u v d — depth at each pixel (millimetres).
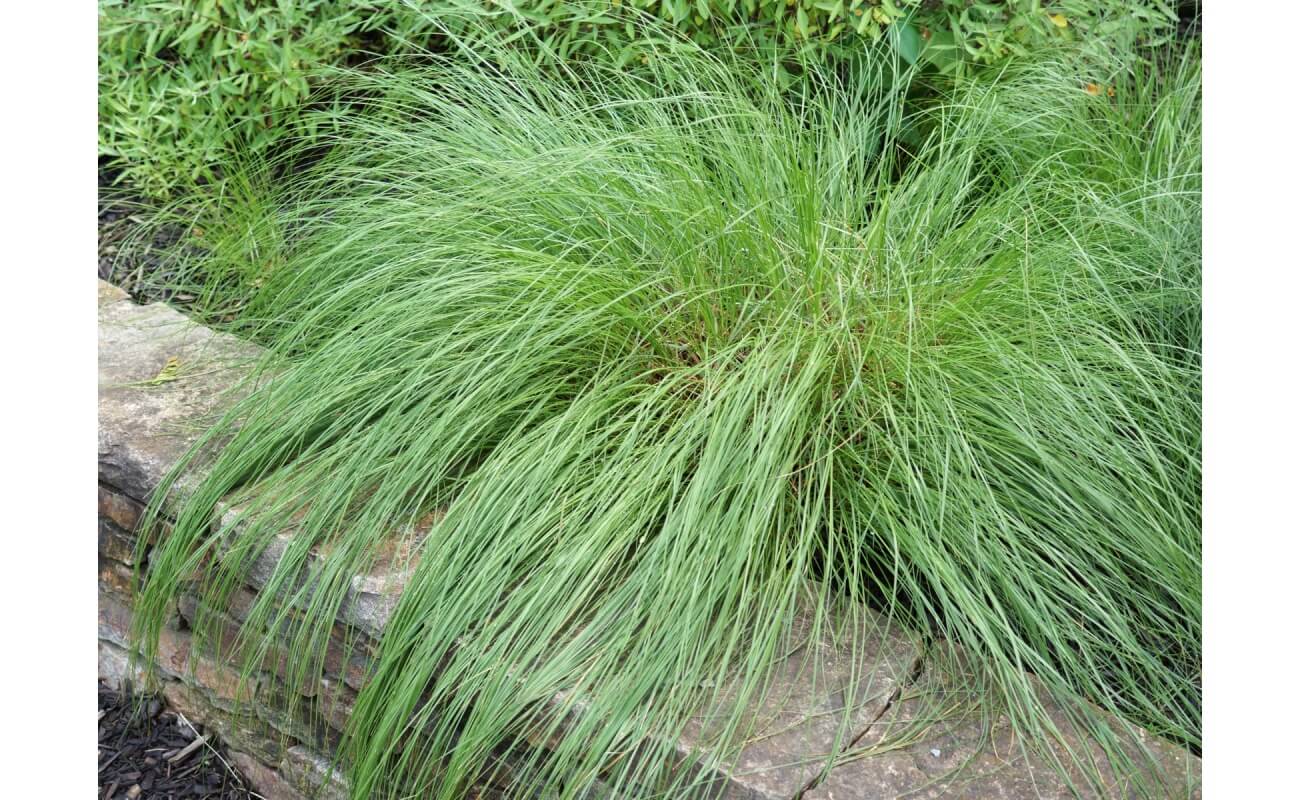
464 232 3201
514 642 2568
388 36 4594
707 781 2361
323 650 2770
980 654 2496
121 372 3584
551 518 2713
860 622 2678
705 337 3043
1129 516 2771
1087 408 2941
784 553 2646
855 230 3260
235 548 2963
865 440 2926
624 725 2404
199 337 3770
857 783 2322
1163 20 4449
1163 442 3043
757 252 3027
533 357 2955
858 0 3955
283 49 4336
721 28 4215
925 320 2998
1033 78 4109
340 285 3484
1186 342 3404
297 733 3035
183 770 3213
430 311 2990
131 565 3332
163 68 4742
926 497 2721
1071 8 4215
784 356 2801
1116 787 2340
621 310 2938
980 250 3309
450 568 2633
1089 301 3098
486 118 3645
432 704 2535
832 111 3592
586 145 3229
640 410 2824
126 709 3410
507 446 2885
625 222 3168
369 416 2971
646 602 2568
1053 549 2773
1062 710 2500
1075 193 3480
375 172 3627
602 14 4082
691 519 2555
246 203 4309
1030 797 2307
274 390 3121
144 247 4461
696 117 3471
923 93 4316
